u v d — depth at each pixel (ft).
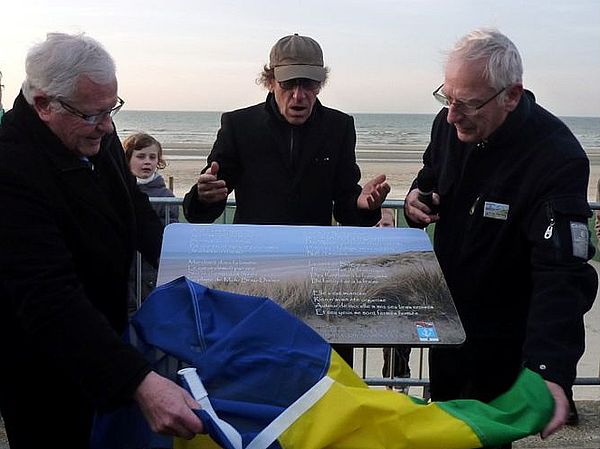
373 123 291.58
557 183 7.66
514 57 7.82
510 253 8.26
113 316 7.82
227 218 14.97
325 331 6.64
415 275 7.61
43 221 6.70
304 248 8.17
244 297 6.83
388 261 7.91
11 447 7.77
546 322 7.00
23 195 6.64
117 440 6.79
